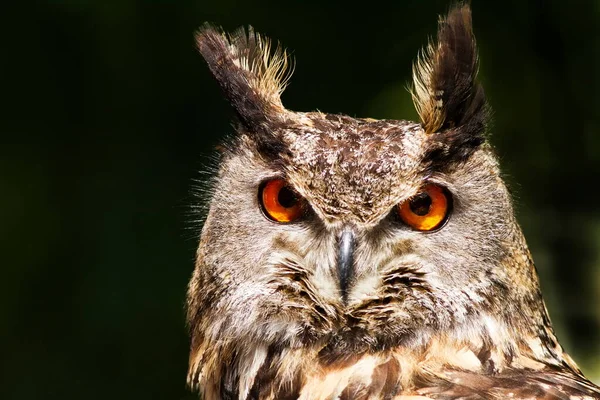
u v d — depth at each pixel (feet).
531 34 45.42
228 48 25.71
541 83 44.98
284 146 23.54
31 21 49.42
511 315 22.75
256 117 24.21
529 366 22.41
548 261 40.34
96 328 46.03
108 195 48.62
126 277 46.78
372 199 23.04
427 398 20.93
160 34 49.26
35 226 48.60
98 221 48.49
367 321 23.04
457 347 22.59
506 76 45.11
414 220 23.24
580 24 45.11
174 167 48.91
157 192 48.55
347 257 22.99
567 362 23.97
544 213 42.24
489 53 45.34
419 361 22.41
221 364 24.27
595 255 40.37
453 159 23.07
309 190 23.26
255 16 47.01
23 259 47.67
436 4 45.50
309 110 45.47
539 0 45.19
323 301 23.22
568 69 45.16
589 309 38.83
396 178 22.98
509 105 44.73
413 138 23.30
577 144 44.21
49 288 47.50
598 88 44.73
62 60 50.01
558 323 38.60
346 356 22.98
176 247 47.21
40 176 49.73
